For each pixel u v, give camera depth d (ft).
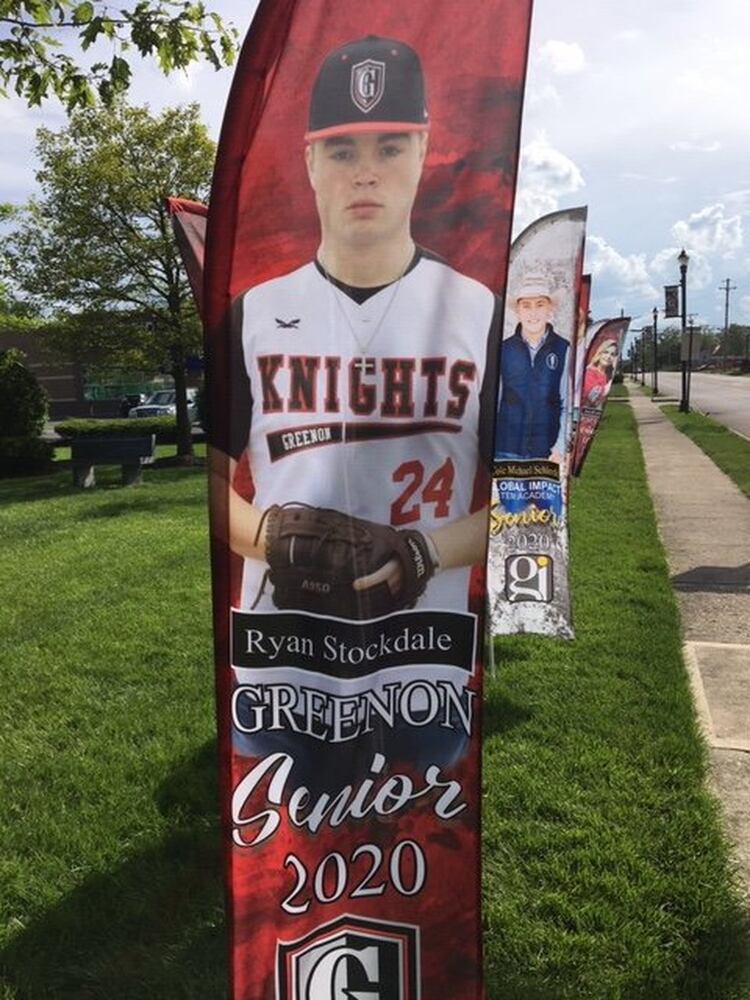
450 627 6.38
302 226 6.03
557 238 14.56
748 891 9.59
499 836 10.54
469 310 6.10
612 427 81.92
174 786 12.00
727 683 15.78
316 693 6.36
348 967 6.56
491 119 5.95
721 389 187.93
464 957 6.57
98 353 56.29
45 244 53.93
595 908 9.18
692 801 11.25
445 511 6.29
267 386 6.14
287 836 6.42
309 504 6.23
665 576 23.25
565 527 15.33
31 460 56.90
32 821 11.20
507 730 13.47
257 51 5.87
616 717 13.91
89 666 16.84
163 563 25.44
